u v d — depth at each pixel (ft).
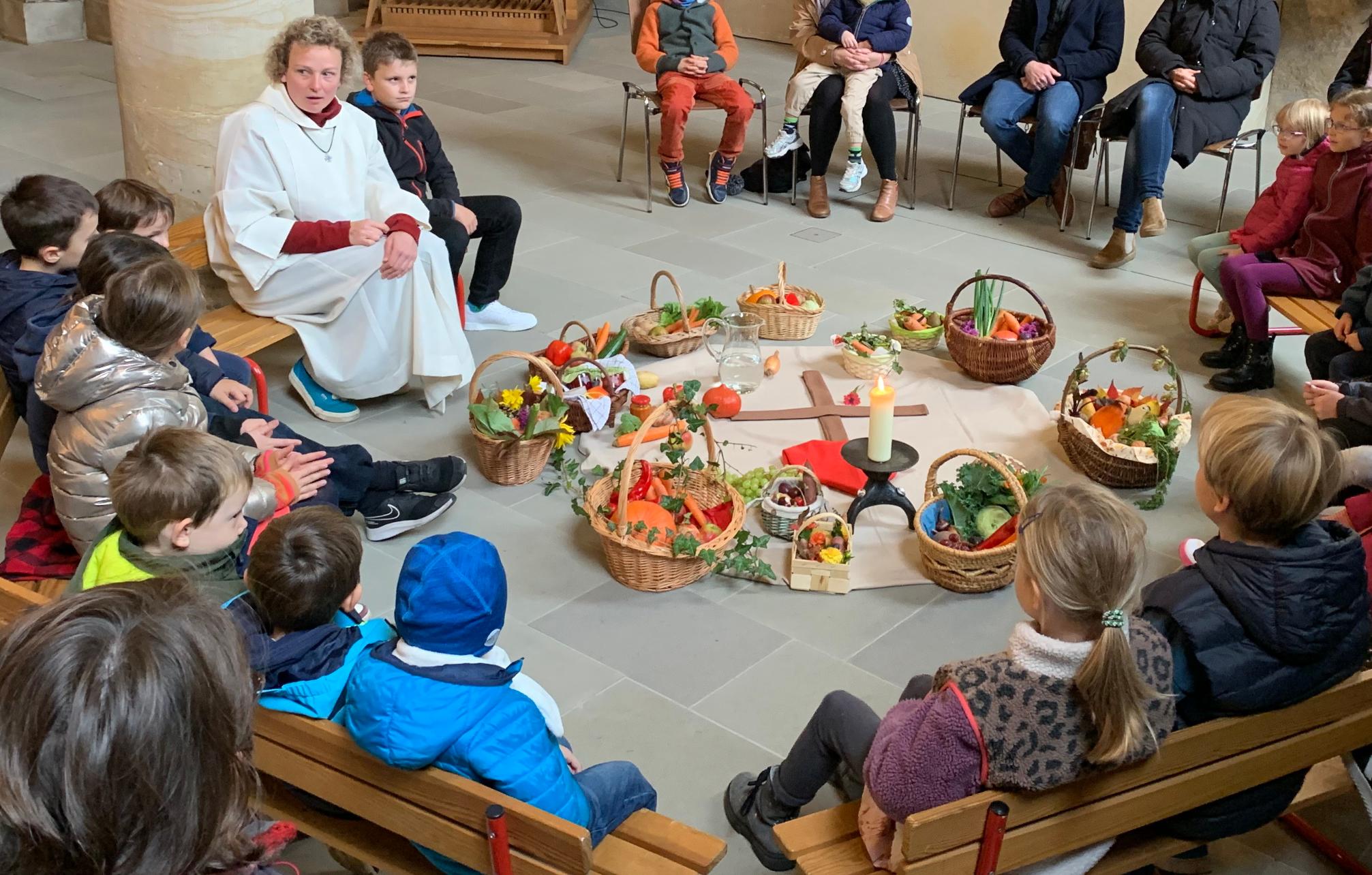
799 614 9.66
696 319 14.29
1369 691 6.10
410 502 10.58
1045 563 5.17
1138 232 18.71
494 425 11.05
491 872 5.43
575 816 5.66
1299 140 13.44
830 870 5.72
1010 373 13.14
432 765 5.38
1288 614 5.59
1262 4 17.22
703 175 21.16
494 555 5.46
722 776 7.93
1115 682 5.05
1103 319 15.48
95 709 2.82
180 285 8.03
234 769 3.13
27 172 19.69
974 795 5.28
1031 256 17.70
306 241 11.99
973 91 19.13
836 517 10.05
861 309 15.65
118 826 2.87
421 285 12.25
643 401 12.11
